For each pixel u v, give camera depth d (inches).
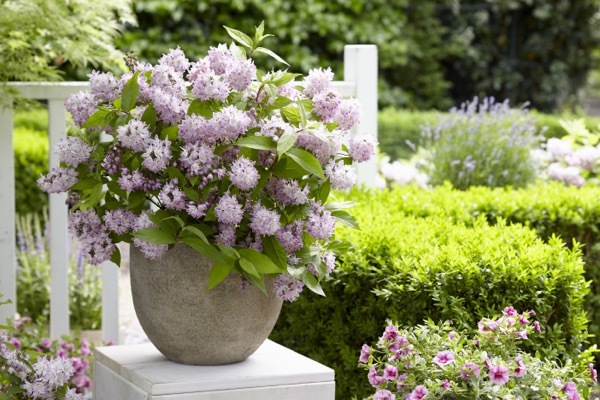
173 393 112.9
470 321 140.6
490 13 613.9
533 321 143.7
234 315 117.7
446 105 564.1
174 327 118.3
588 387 137.3
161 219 111.8
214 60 118.0
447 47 574.9
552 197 207.9
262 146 110.7
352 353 153.0
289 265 117.2
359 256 152.3
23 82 175.5
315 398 119.2
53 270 180.1
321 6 474.6
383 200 200.5
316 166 111.4
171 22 448.1
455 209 197.0
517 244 157.8
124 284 281.3
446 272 142.9
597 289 205.8
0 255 175.2
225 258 111.8
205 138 111.4
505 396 117.9
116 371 124.6
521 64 617.3
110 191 120.6
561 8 608.4
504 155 265.0
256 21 461.4
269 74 119.1
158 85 115.3
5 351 131.8
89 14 187.9
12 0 171.3
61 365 133.0
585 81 638.5
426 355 124.4
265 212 110.7
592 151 272.7
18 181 325.7
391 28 505.7
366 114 205.2
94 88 116.7
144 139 110.8
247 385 116.1
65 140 117.7
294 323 164.7
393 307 145.1
